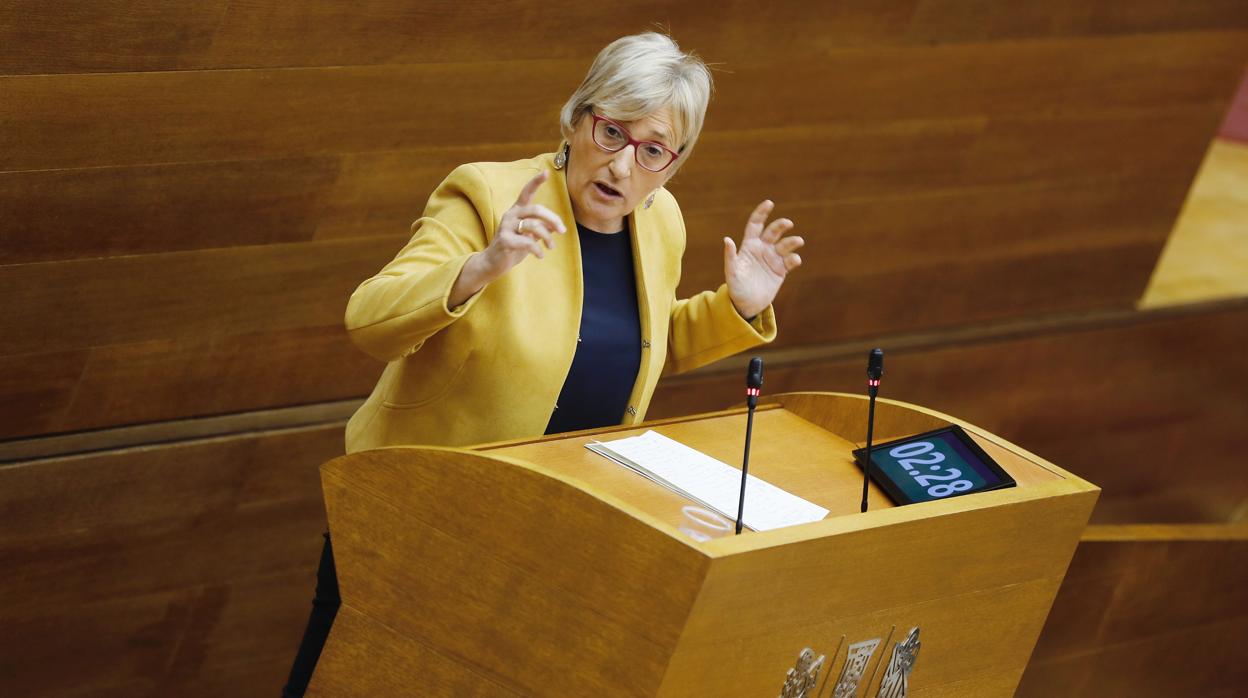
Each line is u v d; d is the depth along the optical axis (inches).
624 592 243.4
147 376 456.8
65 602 468.4
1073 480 306.5
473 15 452.1
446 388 302.4
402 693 275.9
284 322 475.5
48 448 445.7
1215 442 851.4
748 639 252.8
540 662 256.7
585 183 302.2
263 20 411.8
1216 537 623.5
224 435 479.5
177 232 435.2
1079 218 708.7
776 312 637.3
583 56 486.6
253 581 509.7
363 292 288.0
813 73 558.6
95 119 400.5
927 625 292.4
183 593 493.7
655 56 292.2
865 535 260.2
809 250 623.5
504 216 267.0
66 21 380.5
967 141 633.6
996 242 687.7
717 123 549.0
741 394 634.2
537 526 251.6
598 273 318.3
